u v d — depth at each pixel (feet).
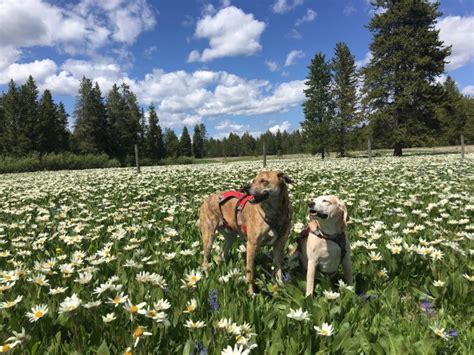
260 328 5.42
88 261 8.48
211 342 4.83
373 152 107.86
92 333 5.22
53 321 5.53
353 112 101.30
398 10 78.69
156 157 161.99
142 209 15.42
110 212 15.53
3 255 9.00
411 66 79.56
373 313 5.98
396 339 4.96
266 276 8.14
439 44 77.82
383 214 12.58
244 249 9.21
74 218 13.79
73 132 137.08
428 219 12.00
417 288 6.88
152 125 166.71
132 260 7.66
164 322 5.28
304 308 6.09
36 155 86.33
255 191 7.47
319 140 102.53
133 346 4.71
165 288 6.49
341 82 106.01
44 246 10.33
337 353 4.88
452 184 18.86
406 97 76.59
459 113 153.99
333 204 7.04
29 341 4.94
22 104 113.50
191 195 19.52
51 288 6.92
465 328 5.57
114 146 142.00
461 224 11.05
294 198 16.88
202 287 6.75
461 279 6.65
